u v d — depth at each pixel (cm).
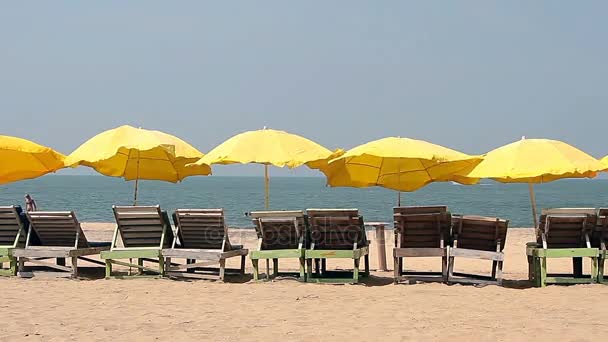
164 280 943
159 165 1141
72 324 668
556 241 900
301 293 840
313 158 947
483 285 891
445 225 904
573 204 5272
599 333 620
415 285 897
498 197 6869
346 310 737
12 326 657
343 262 1263
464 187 12700
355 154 912
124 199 5612
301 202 5153
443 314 712
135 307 754
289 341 598
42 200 5231
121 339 608
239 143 958
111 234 1830
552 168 854
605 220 875
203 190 9306
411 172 1056
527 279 1002
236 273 1023
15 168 1079
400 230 910
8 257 974
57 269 1027
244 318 695
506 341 594
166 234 974
